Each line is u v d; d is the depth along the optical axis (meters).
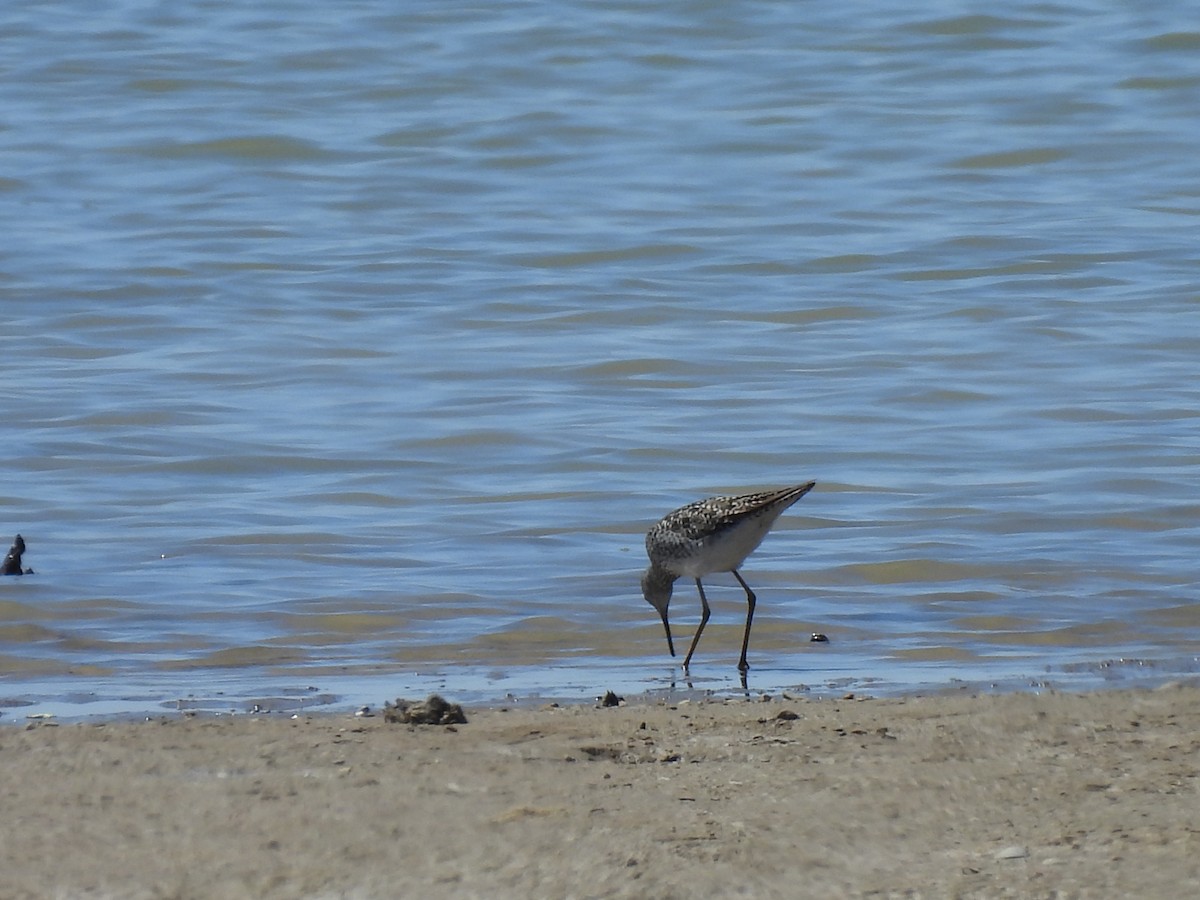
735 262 27.22
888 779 7.66
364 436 18.36
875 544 14.51
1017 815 7.11
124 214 30.30
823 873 6.45
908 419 18.95
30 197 31.36
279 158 34.34
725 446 17.98
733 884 6.34
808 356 21.88
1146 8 44.28
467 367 21.39
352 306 24.73
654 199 31.45
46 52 41.25
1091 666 10.94
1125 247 27.64
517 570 13.89
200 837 6.86
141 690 10.52
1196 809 7.10
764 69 40.47
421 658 11.53
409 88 38.94
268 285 25.86
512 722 8.98
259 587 13.35
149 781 7.65
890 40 42.38
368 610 12.76
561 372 21.19
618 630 12.35
